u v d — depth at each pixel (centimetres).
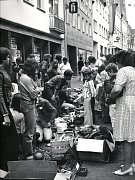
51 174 445
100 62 1484
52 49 2397
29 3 1664
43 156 577
